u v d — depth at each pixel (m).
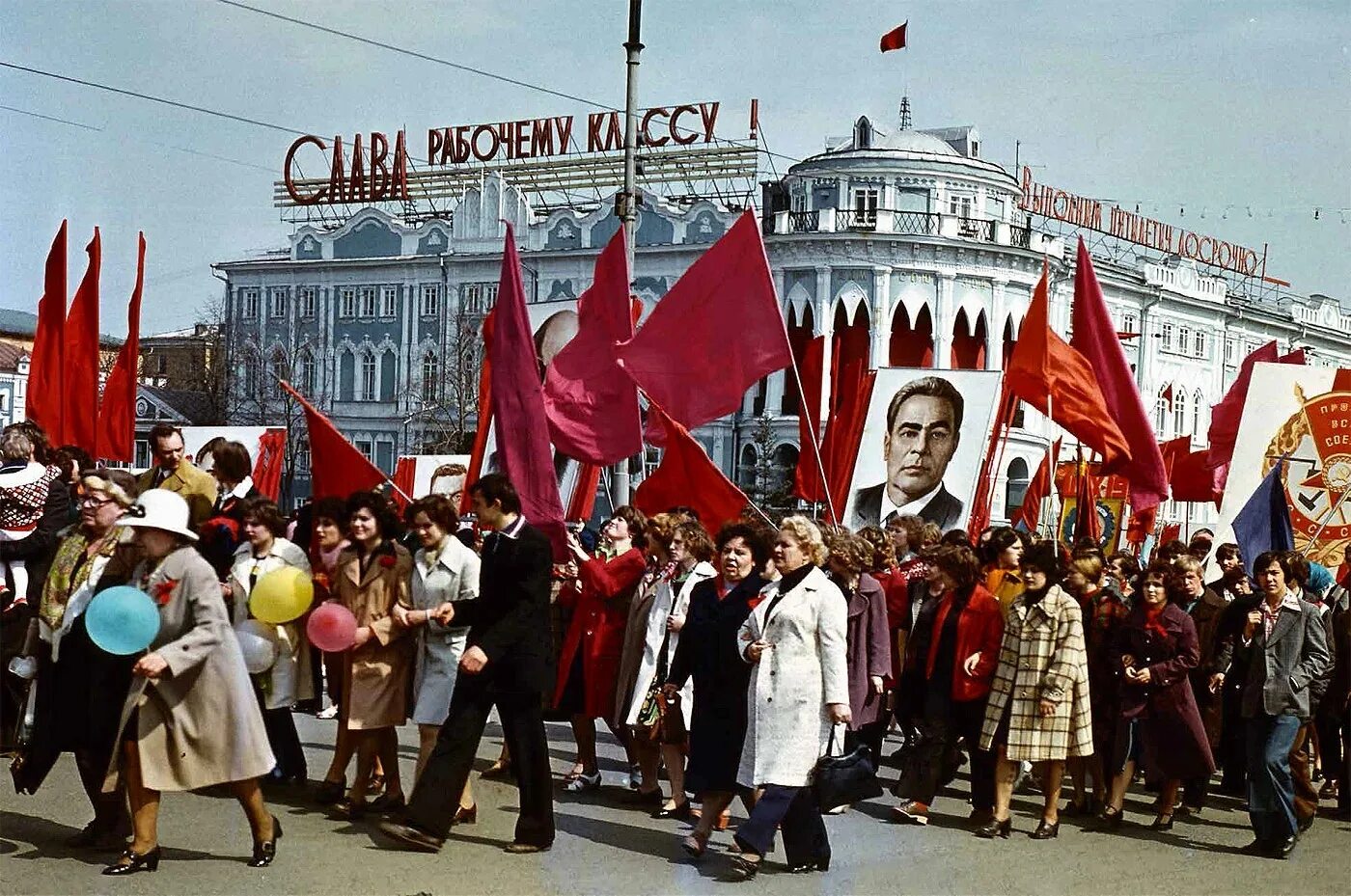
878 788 9.63
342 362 72.44
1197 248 81.00
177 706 8.62
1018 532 13.50
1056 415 16.66
